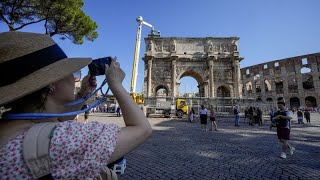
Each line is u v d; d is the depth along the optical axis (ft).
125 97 4.36
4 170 3.04
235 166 25.25
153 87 192.54
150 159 28.09
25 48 3.76
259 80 276.00
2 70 3.61
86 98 5.38
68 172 3.15
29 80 3.71
